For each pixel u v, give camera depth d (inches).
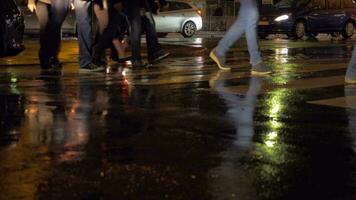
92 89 386.9
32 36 1075.3
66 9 510.0
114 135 262.4
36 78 444.8
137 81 424.5
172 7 1183.6
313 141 254.8
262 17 1106.1
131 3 517.3
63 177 207.5
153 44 548.7
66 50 704.4
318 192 196.7
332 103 334.0
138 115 302.8
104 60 560.7
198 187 199.0
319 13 1114.1
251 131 270.8
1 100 344.8
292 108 321.1
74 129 272.5
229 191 195.8
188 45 826.8
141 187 198.2
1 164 221.0
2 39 616.4
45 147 242.8
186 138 258.2
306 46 798.5
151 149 241.3
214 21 1594.5
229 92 371.6
